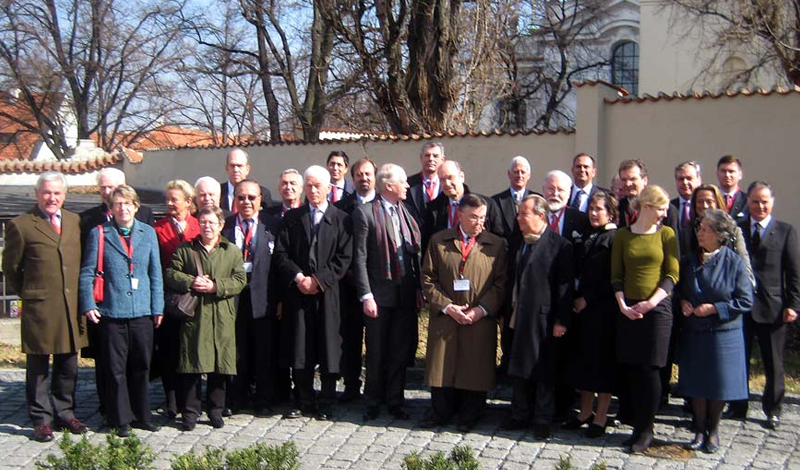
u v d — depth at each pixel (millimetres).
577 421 6594
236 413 7074
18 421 6906
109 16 35094
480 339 6508
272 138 28906
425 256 6758
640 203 6016
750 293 5879
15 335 10688
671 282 5910
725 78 21812
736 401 6680
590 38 32281
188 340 6531
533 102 30281
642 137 12945
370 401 6871
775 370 6500
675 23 23453
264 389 6992
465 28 17156
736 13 20000
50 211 6461
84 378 8250
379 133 19797
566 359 6449
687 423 6688
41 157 37531
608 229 6355
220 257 6613
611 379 6254
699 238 6047
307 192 6879
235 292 6598
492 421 6828
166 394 6914
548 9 28703
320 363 6863
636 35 31922
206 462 4352
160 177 22484
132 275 6488
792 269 6461
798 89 11664
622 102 13039
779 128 11859
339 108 24156
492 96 18391
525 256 6422
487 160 14414
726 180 7238
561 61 30406
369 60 17625
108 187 6773
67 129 37281
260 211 7352
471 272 6535
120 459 4398
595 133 13094
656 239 5973
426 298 6648
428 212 7293
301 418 6938
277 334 7078
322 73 25297
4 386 7906
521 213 6402
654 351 5898
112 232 6504
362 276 6766
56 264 6414
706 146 12422
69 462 4457
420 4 16406
